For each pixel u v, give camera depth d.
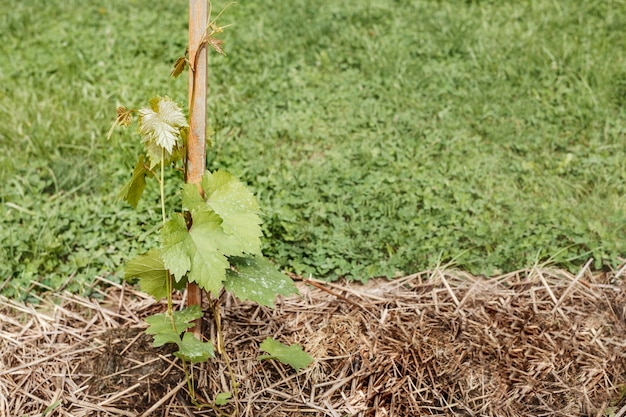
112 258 2.10
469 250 2.14
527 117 2.57
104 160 2.42
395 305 1.98
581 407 1.77
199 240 1.63
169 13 3.22
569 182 2.33
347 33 3.03
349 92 2.70
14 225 2.18
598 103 2.60
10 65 2.81
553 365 1.84
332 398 1.78
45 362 1.82
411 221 2.21
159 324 1.66
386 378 1.81
